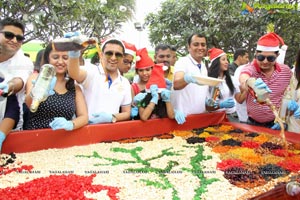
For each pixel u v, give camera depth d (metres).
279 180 2.54
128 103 3.97
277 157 3.14
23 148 3.21
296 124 4.05
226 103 4.44
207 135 3.88
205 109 4.50
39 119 3.40
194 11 7.65
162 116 4.06
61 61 3.31
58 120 3.22
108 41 3.68
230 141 3.59
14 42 3.19
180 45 7.74
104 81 3.75
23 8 4.82
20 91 3.30
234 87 4.68
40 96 2.70
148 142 3.63
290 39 7.47
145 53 4.17
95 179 2.60
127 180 2.60
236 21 7.18
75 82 3.59
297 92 3.89
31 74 3.37
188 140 3.69
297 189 1.44
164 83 4.01
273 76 4.02
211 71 4.62
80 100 3.55
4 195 2.22
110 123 3.67
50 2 5.02
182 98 4.34
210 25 7.37
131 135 3.80
